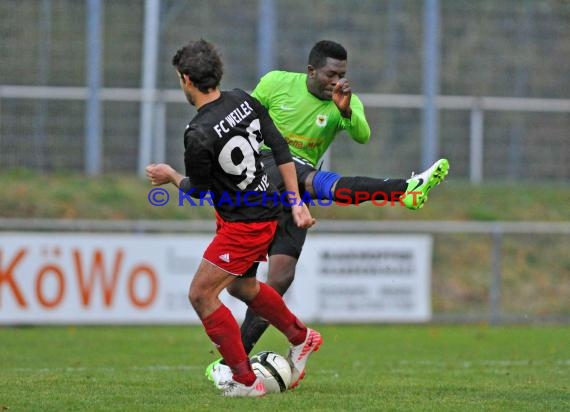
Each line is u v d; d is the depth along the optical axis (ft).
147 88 190.60
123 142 191.52
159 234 165.89
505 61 204.23
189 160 66.08
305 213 69.87
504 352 121.80
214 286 68.69
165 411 64.64
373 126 197.57
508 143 204.13
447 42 202.80
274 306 73.97
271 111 86.94
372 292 152.15
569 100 205.46
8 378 86.43
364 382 86.17
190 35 194.39
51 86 189.47
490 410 67.21
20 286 140.97
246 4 195.93
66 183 188.24
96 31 188.65
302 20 198.70
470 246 188.24
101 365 102.32
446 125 202.08
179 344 126.41
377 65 200.34
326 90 84.53
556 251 190.60
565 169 206.08
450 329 153.89
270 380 74.64
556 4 206.39
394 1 201.57
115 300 143.64
